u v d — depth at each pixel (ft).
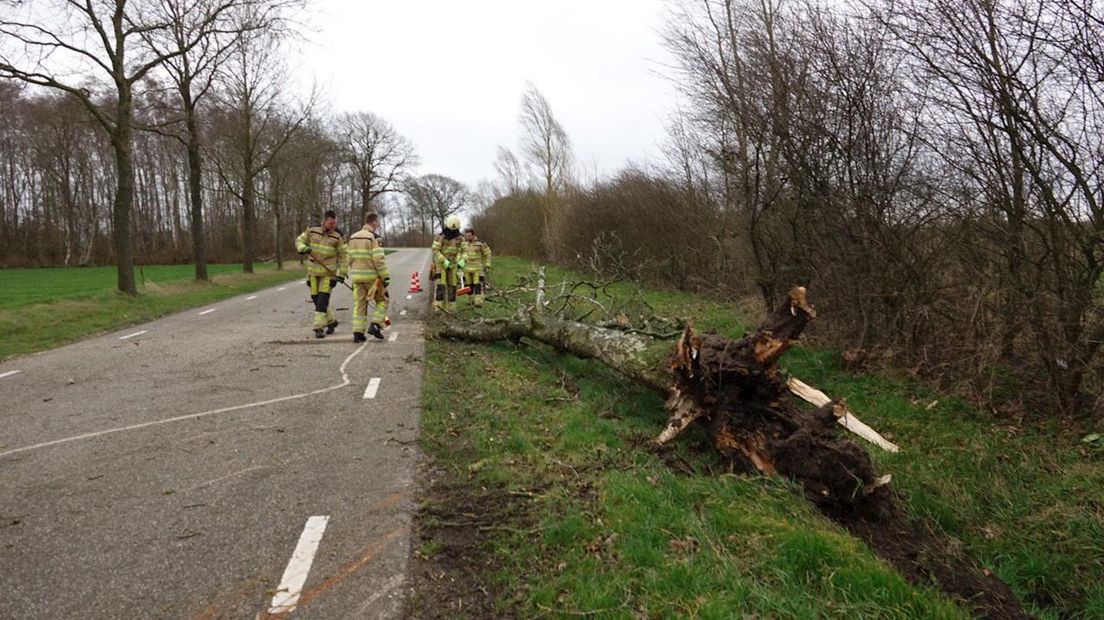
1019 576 13.15
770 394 16.07
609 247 58.54
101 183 185.06
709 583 10.02
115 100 76.79
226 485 13.80
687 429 17.51
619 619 9.14
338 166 184.03
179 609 9.36
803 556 10.94
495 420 18.38
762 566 10.74
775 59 25.09
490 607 9.62
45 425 18.13
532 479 14.30
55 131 146.92
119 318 43.19
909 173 22.76
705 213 54.24
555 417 18.88
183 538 11.48
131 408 19.84
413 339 32.68
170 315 46.24
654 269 58.85
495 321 30.42
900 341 24.22
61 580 10.12
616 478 14.08
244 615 9.23
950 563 13.19
